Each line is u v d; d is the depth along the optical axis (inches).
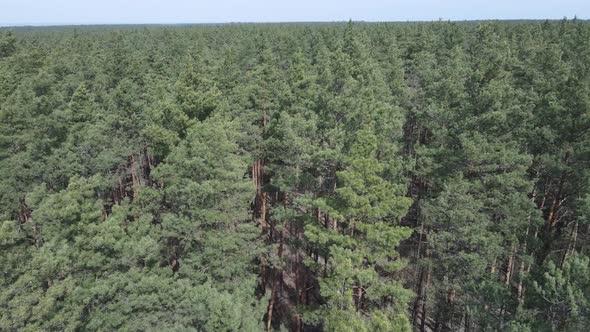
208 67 1827.0
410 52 2182.6
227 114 1337.4
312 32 3378.4
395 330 743.1
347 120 1048.2
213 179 925.2
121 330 689.0
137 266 799.7
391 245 788.0
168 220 890.1
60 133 1306.6
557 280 682.2
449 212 877.8
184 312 727.7
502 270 1232.8
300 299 1211.2
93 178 844.6
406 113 1470.2
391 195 802.8
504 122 1019.3
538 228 1186.0
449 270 922.7
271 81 1497.3
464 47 2329.0
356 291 973.8
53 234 729.6
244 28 4603.8
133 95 1617.9
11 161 1159.0
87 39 3607.3
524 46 2139.5
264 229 1366.9
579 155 983.6
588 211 908.6
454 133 1030.4
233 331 718.5
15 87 1686.8
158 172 984.3
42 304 609.0
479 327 882.1
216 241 887.1
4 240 649.0
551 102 1026.7
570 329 639.1
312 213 1093.8
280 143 1080.2
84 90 1439.5
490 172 1029.8
